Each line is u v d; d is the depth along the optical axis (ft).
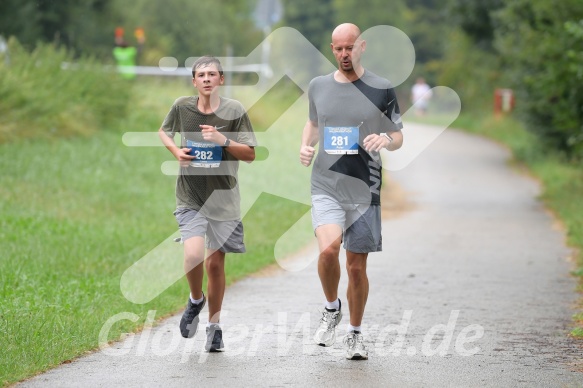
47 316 79.41
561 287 103.55
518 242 140.26
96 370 65.46
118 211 149.28
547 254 128.57
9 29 320.91
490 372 66.08
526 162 275.80
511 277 109.91
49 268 102.27
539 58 228.02
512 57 268.41
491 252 130.00
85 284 94.94
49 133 196.85
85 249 114.52
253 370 65.77
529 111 255.50
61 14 351.46
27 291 90.27
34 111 198.29
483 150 315.17
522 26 236.22
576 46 177.47
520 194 211.61
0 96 192.65
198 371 65.36
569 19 185.88
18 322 76.38
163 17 442.91
